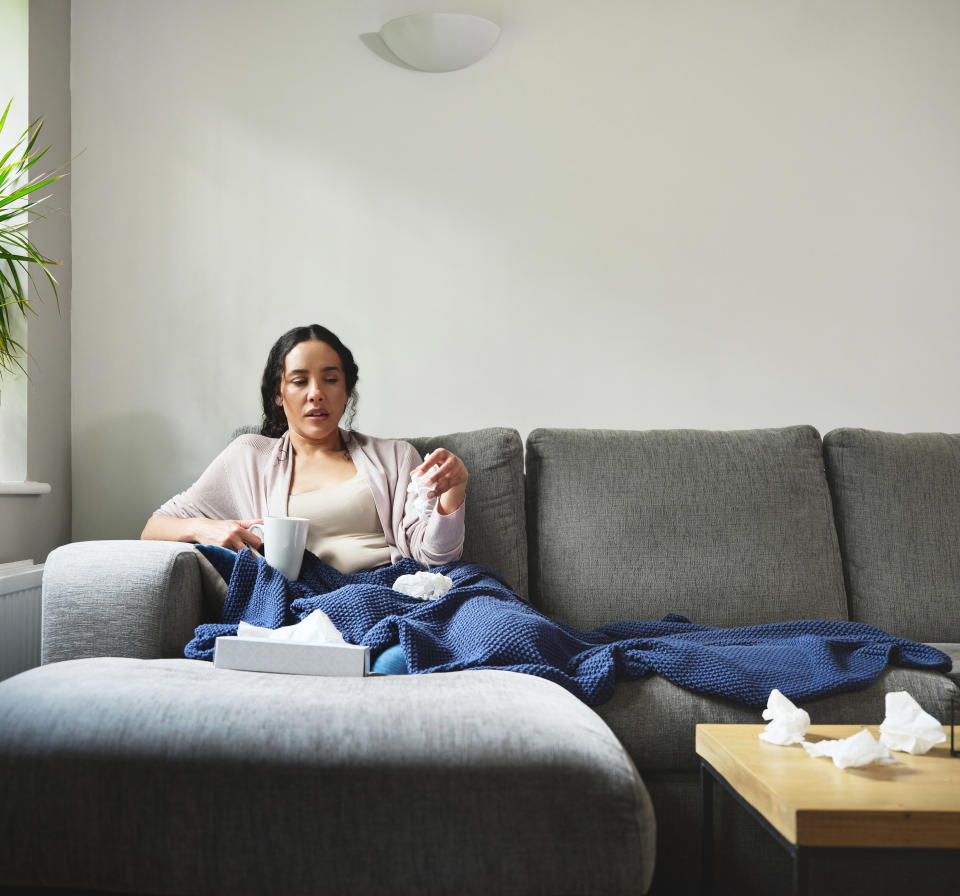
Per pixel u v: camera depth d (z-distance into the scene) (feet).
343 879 3.24
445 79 9.58
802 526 7.35
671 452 7.55
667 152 9.65
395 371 9.49
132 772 3.30
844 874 4.91
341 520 6.83
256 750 3.30
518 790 3.25
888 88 9.70
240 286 9.40
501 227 9.57
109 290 9.32
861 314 9.67
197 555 5.84
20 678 3.88
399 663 5.00
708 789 4.44
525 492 7.65
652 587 7.13
